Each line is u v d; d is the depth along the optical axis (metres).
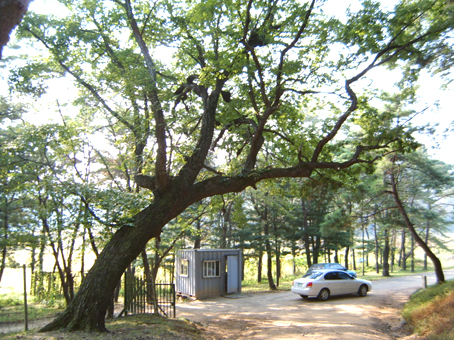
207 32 12.63
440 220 34.03
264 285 30.77
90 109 14.02
